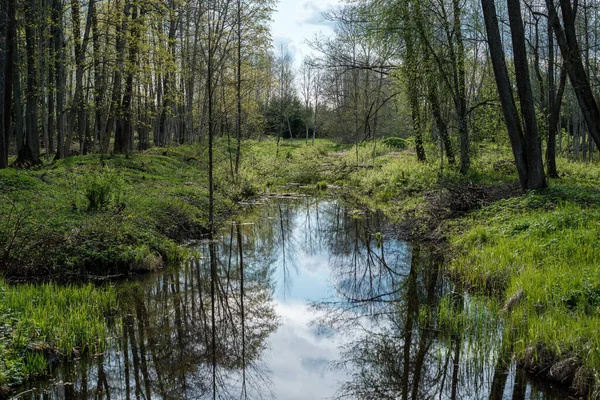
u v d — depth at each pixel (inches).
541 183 519.5
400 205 709.3
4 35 631.8
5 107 682.2
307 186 1182.9
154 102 1010.7
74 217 455.5
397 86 943.0
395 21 745.6
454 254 428.5
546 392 210.8
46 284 358.0
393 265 461.1
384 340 295.7
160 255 453.1
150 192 633.6
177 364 264.8
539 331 237.0
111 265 409.4
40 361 232.1
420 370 251.8
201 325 323.0
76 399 221.9
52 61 776.9
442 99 791.1
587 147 1529.3
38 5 731.4
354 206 829.8
